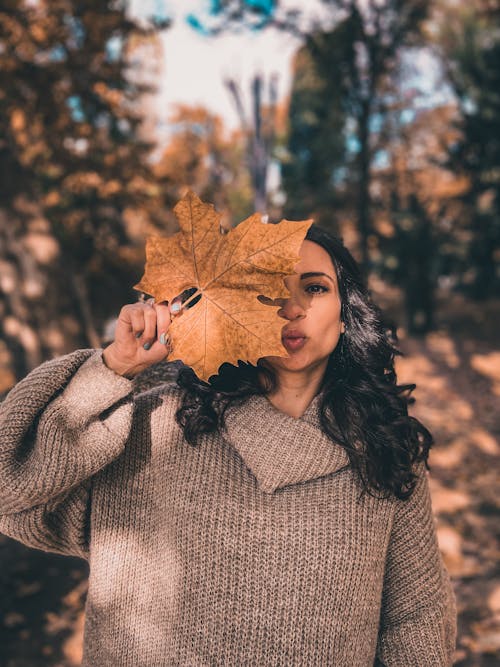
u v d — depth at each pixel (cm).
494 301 1669
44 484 108
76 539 128
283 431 122
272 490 121
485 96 1477
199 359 106
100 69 827
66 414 110
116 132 925
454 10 1561
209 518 119
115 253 955
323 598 119
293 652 117
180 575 119
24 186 629
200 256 104
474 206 1586
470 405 904
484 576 424
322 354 124
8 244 607
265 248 101
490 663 333
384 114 1667
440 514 537
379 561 127
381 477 124
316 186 1984
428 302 1403
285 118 2302
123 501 125
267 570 118
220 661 117
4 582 408
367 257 1505
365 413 127
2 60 736
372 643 129
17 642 346
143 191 919
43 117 809
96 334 654
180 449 124
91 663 128
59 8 765
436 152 1777
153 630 122
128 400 117
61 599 389
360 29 1370
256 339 103
